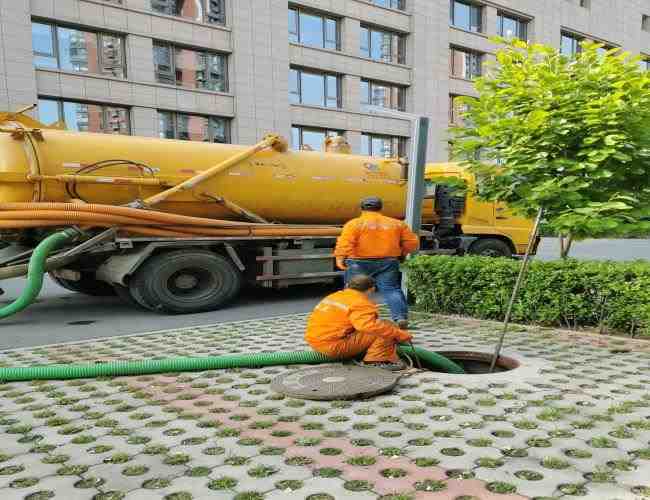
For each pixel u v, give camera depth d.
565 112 5.89
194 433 3.52
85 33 20.72
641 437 3.32
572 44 36.66
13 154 7.76
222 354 5.64
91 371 4.79
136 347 6.05
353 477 2.88
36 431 3.61
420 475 2.88
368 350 4.97
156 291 8.45
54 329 7.52
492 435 3.39
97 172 8.24
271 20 24.44
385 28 28.41
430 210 11.98
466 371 5.60
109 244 8.16
